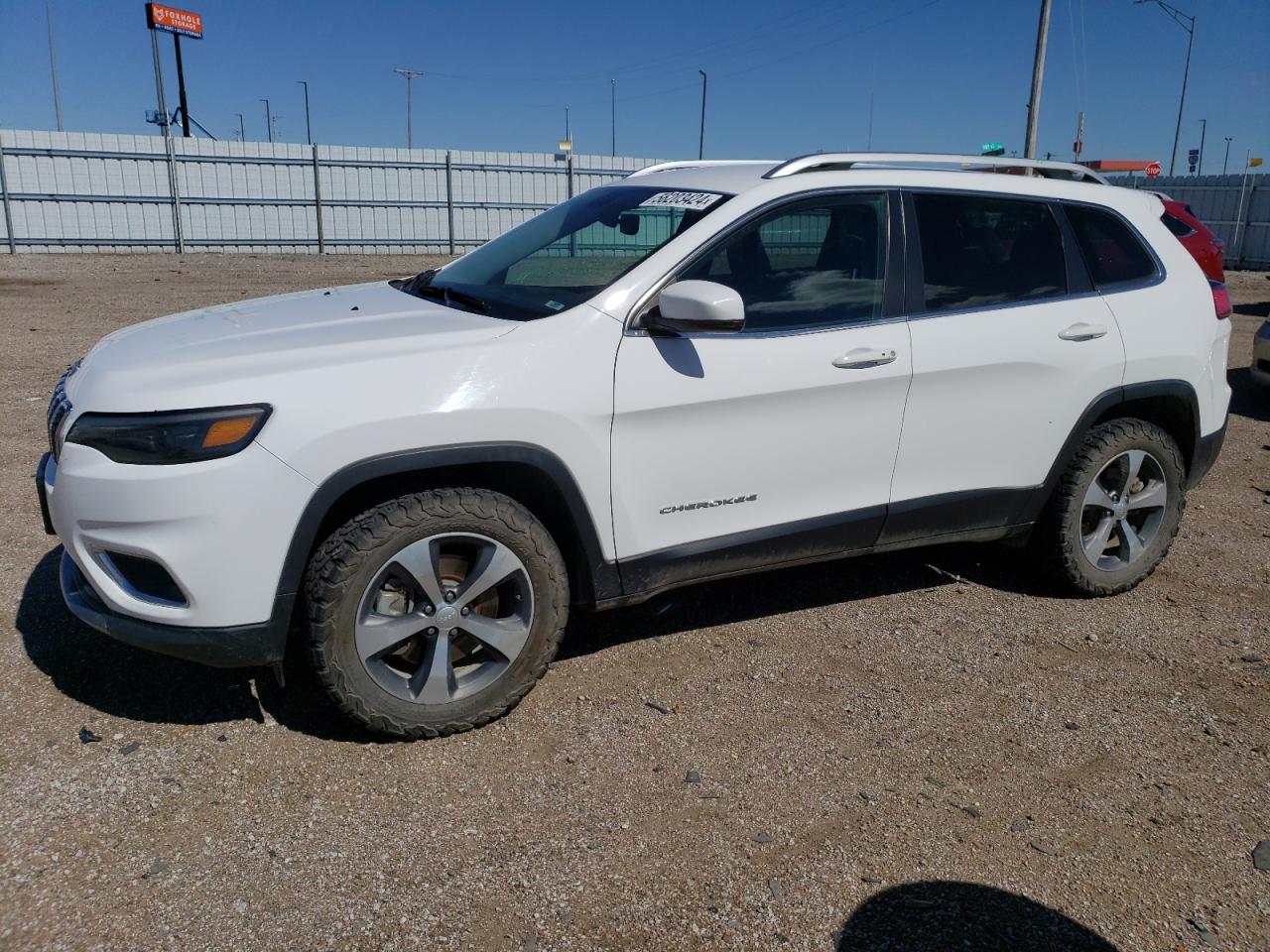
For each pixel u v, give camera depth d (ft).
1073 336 13.23
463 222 98.48
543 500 10.88
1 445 20.24
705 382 10.91
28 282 56.95
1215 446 15.08
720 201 11.59
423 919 7.79
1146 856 8.91
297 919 7.73
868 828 9.13
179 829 8.73
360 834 8.78
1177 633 13.53
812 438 11.71
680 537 11.27
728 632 13.17
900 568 15.61
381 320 10.86
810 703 11.35
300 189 90.17
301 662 11.71
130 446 9.03
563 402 10.17
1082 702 11.60
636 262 11.04
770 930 7.84
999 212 13.15
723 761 10.14
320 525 9.76
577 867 8.47
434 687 10.08
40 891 7.89
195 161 85.20
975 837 9.07
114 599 9.34
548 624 10.53
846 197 12.07
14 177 78.48
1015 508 13.53
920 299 12.35
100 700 10.74
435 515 9.70
